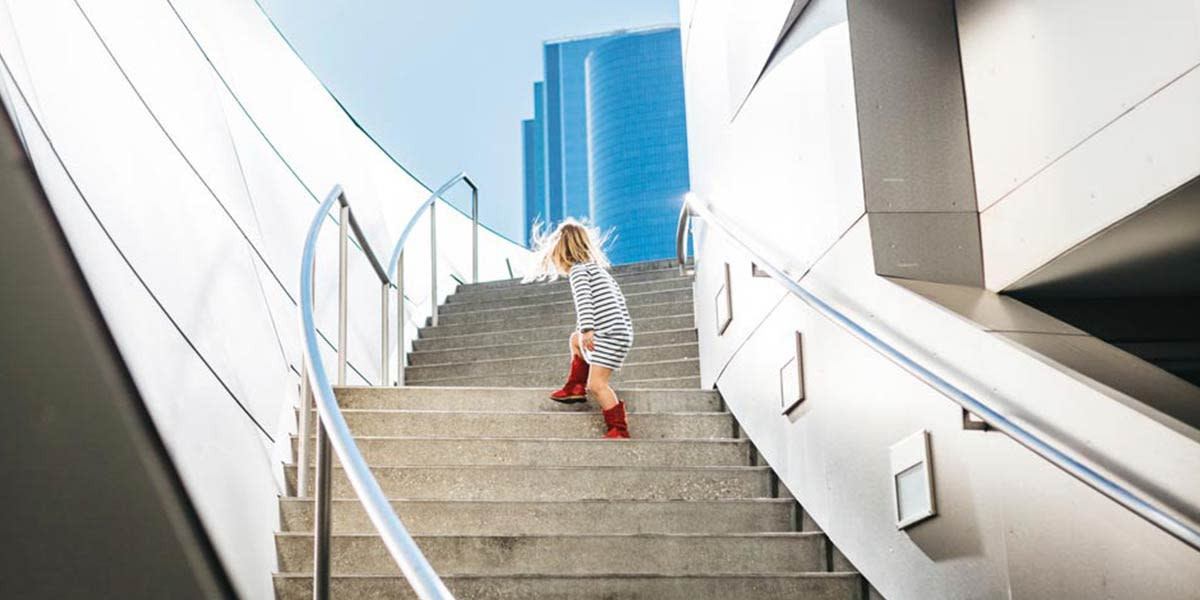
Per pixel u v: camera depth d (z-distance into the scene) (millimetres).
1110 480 2475
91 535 3039
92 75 4430
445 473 4996
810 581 3982
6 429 2926
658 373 6949
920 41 3947
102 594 3057
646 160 153750
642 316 7969
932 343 3385
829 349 4188
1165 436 2475
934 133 3863
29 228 2801
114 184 4180
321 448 3264
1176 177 2795
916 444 3445
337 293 7805
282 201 7227
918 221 3781
